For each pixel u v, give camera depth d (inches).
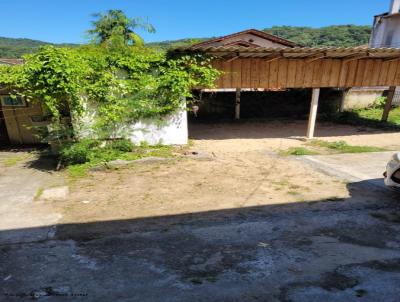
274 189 231.5
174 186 238.2
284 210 194.4
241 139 431.2
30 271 131.5
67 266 135.2
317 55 353.7
